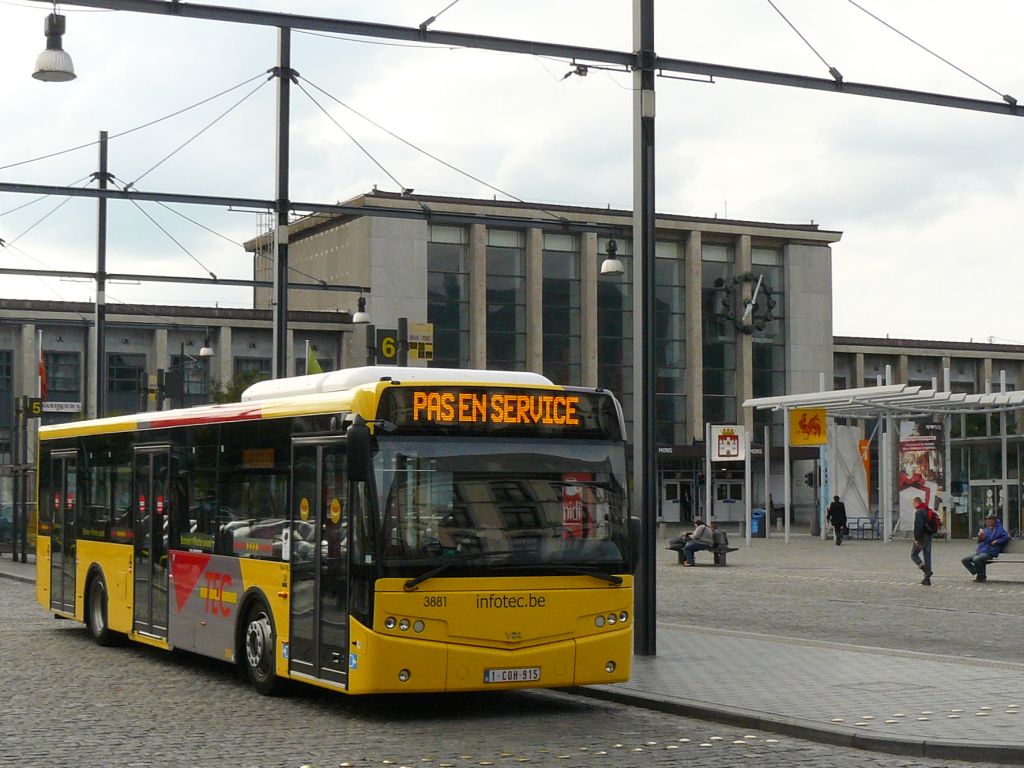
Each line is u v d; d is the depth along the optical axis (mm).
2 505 48438
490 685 12641
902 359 94500
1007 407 53031
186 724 12594
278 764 10484
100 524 20031
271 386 15812
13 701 14195
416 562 12477
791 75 18578
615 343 80938
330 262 79125
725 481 84188
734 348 84375
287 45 27141
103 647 19766
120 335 77250
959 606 26062
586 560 13141
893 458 87312
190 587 16609
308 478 13719
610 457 13500
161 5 16047
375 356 31719
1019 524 53688
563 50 17547
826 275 86562
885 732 11242
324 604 13180
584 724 12578
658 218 82000
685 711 13070
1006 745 10469
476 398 13000
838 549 51188
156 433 18094
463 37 17141
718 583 32969
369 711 13453
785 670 15555
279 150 27078
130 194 25203
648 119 17844
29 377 75250
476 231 77438
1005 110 19922
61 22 17938
